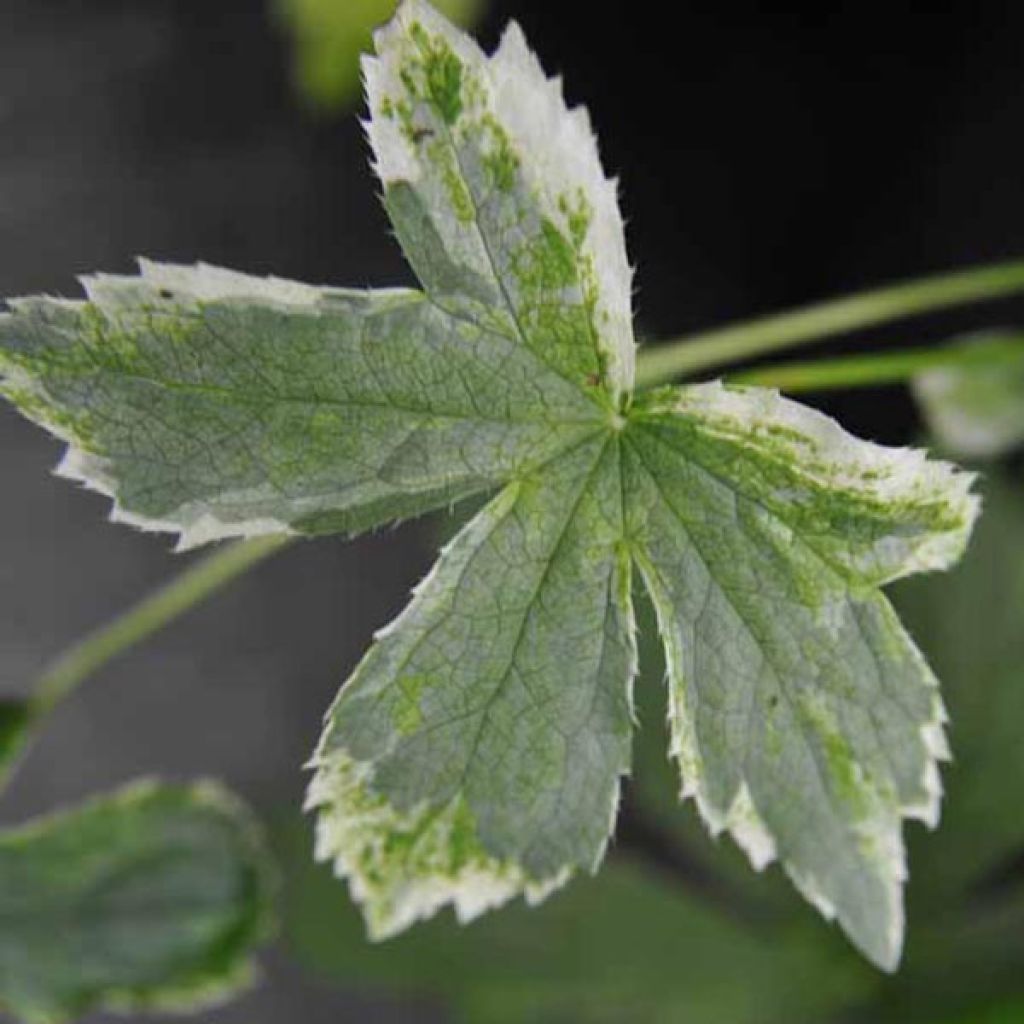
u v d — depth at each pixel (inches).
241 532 11.4
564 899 16.3
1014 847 16.1
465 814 11.7
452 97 11.3
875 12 18.8
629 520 11.6
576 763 11.7
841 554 11.5
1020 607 16.0
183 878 14.2
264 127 19.8
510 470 11.6
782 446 11.5
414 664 11.6
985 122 18.3
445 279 11.4
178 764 20.1
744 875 16.4
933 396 14.7
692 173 19.1
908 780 11.6
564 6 19.2
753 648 11.6
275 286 11.4
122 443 11.3
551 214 11.4
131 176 20.0
